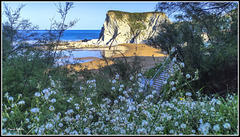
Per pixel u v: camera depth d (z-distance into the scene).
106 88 3.33
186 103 2.11
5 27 2.66
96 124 2.00
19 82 2.78
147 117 1.72
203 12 7.54
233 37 7.08
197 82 7.87
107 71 5.18
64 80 4.14
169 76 1.87
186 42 10.01
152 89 2.09
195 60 8.52
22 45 2.91
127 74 4.59
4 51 2.57
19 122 1.83
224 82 7.31
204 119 1.93
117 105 2.24
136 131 1.62
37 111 1.61
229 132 1.72
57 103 2.65
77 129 1.90
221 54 7.32
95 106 2.46
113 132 1.75
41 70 3.42
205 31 9.07
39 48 3.44
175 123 1.80
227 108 2.13
